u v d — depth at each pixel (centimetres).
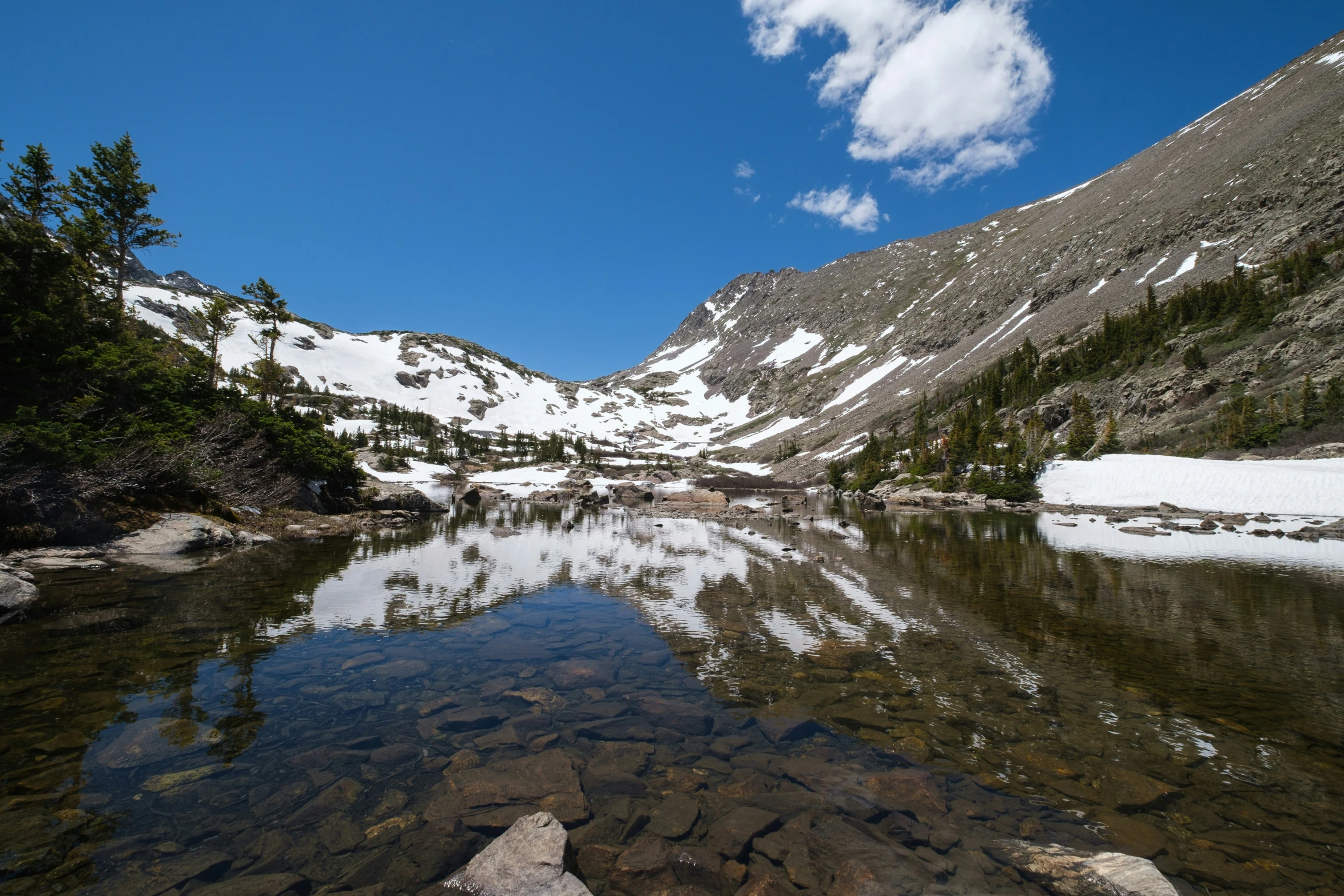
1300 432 5269
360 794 584
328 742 696
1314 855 502
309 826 529
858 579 1841
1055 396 8538
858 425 13638
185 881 450
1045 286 13388
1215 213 10562
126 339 3038
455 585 1689
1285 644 1142
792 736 734
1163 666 1009
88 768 612
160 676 891
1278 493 4347
